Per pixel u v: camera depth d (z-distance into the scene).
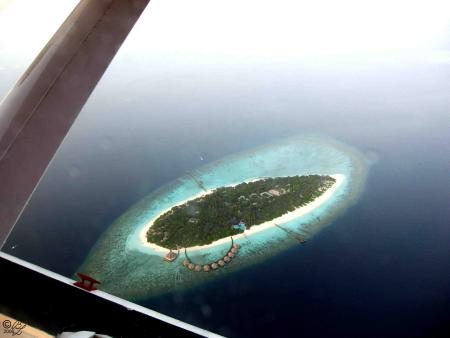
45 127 1.58
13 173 1.46
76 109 1.67
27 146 1.52
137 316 6.40
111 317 6.38
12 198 1.42
